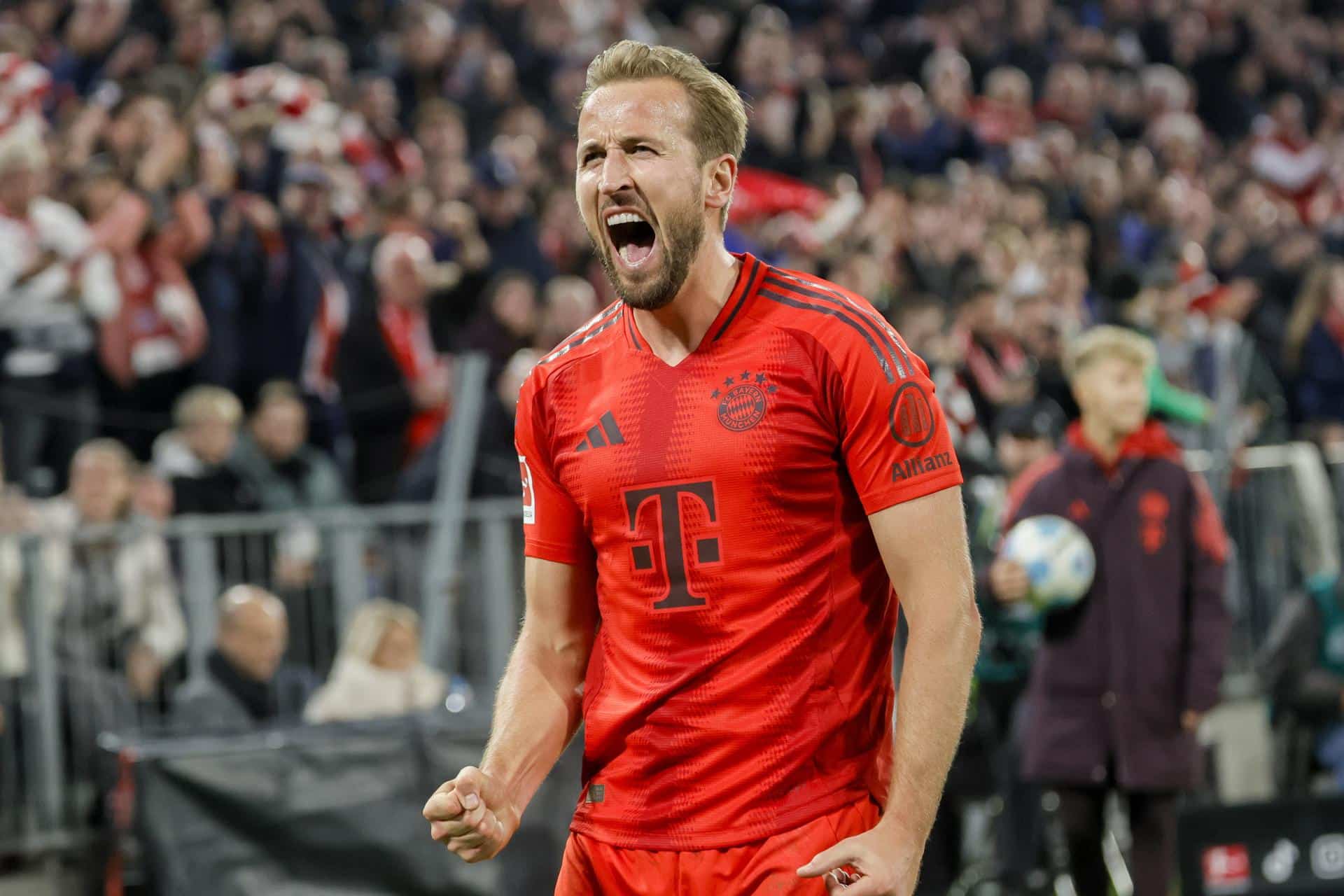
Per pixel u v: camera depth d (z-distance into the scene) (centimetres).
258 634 2155
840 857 862
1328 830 2048
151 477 2425
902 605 967
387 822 1848
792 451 921
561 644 1016
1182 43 5678
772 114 3997
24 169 2634
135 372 2762
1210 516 1970
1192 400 2472
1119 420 1955
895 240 3725
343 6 4022
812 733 929
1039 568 1931
